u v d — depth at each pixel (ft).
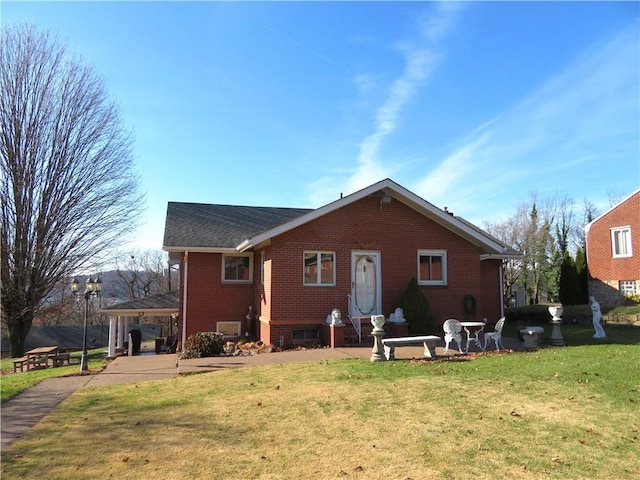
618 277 85.71
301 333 47.19
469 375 29.09
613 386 25.25
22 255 71.26
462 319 52.06
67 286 87.81
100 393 28.32
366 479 14.96
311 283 47.80
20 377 40.60
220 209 70.28
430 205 50.24
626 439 17.95
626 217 84.94
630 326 60.34
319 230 48.21
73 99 75.46
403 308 48.29
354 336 46.73
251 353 43.50
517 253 62.44
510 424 19.92
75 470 15.99
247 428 20.03
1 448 18.38
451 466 15.84
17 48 71.51
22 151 71.82
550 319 69.62
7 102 70.59
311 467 15.93
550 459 16.30
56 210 74.08
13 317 72.18
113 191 81.97
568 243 147.54
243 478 15.15
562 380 26.94
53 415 23.27
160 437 19.16
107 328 104.12
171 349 62.28
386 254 50.26
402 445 17.79
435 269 52.39
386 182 48.67
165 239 55.88
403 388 26.18
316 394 25.39
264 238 45.29
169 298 62.69
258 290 55.31
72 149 75.77
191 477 15.28
